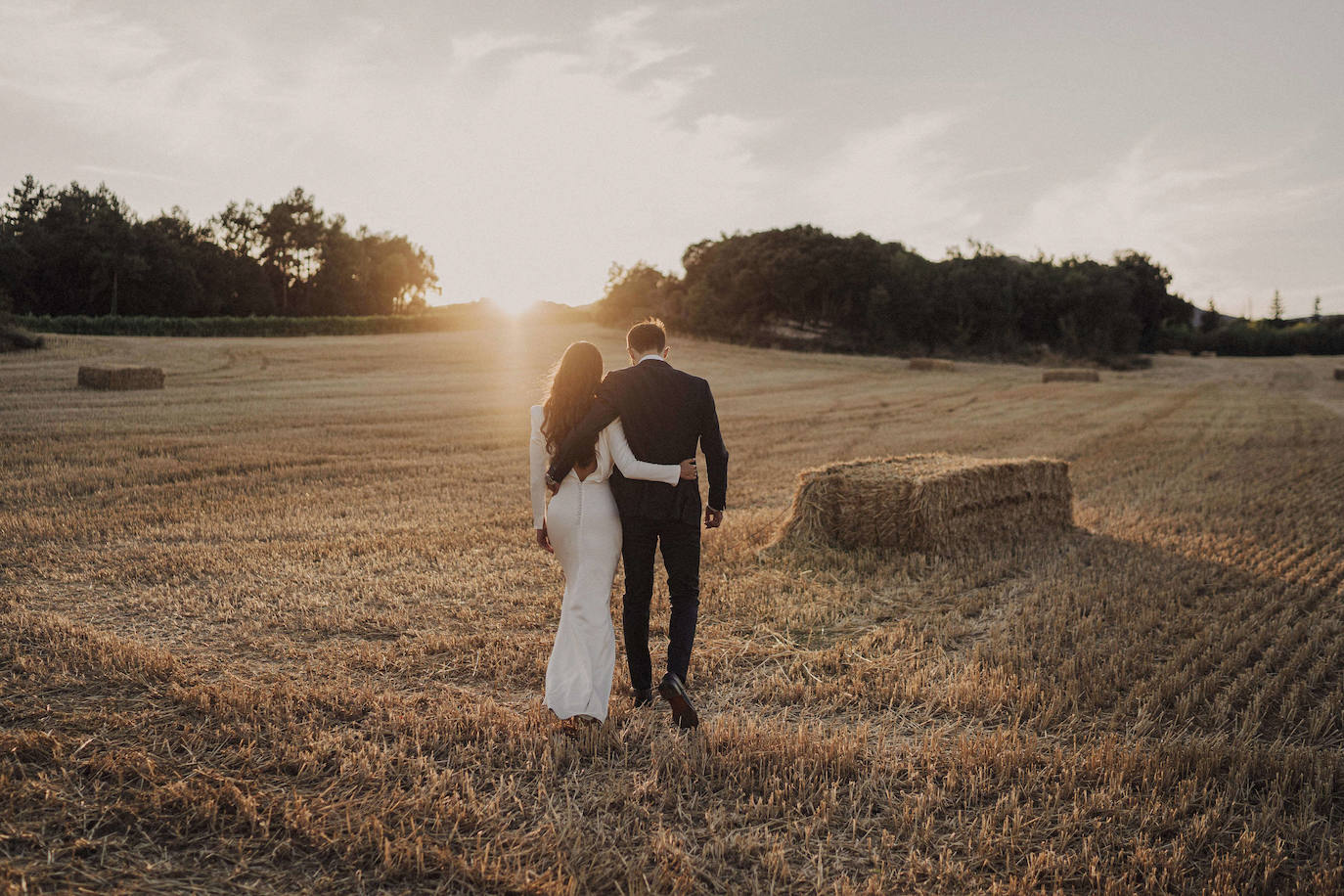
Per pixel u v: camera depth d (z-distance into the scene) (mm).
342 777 2797
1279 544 6938
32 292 60812
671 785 2842
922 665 4090
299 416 16219
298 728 3148
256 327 52438
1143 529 7648
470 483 9750
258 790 2682
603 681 3229
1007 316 62969
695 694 3768
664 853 2438
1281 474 11289
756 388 29375
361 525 7250
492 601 5070
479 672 3904
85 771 2768
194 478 9578
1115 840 2549
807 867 2430
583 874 2283
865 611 5023
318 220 84625
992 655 4191
